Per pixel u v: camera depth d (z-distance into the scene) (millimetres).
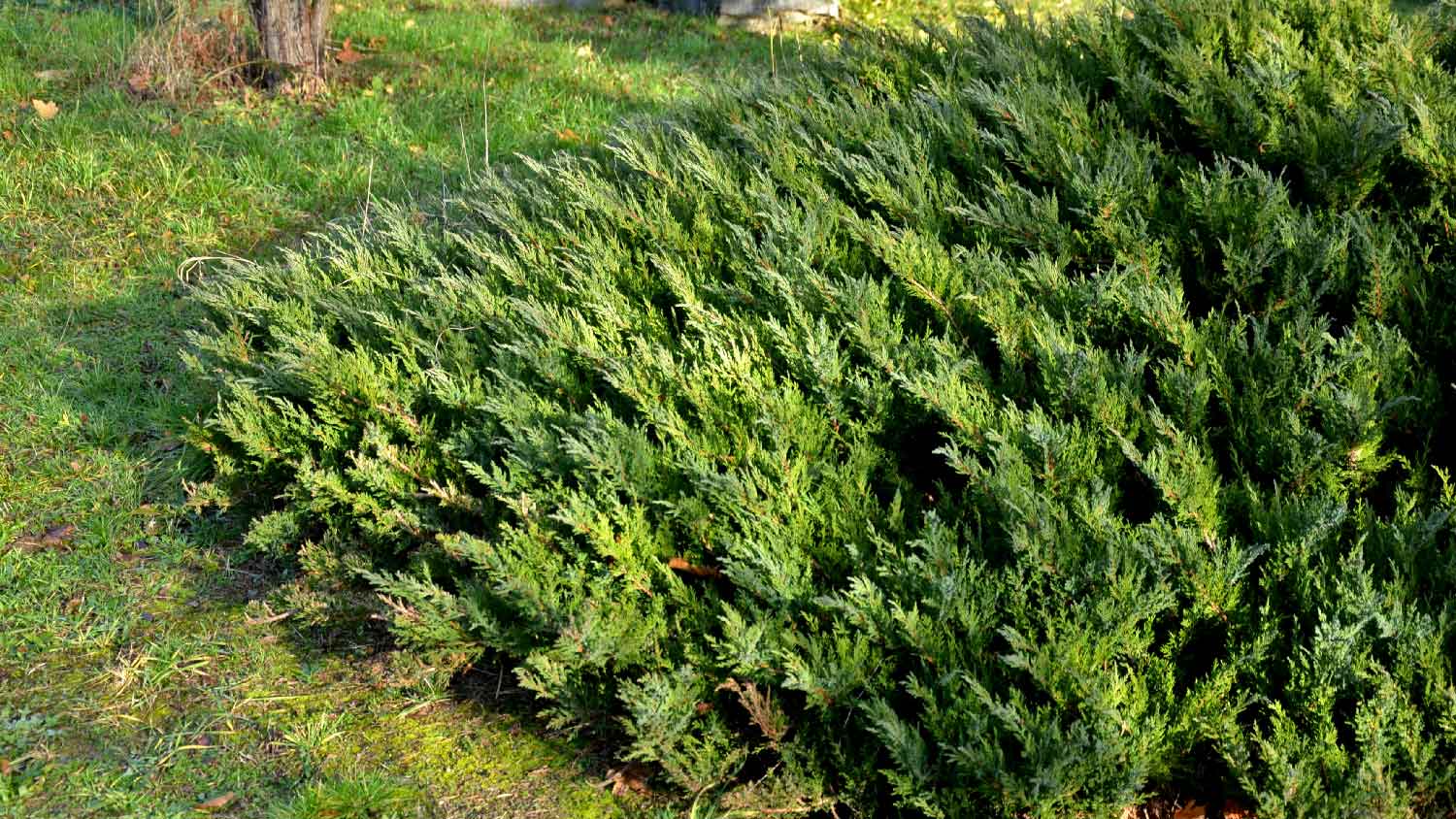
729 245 4609
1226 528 3295
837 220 4559
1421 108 4098
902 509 3455
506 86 9016
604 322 4195
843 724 3088
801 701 3199
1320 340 3523
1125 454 3434
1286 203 4066
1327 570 3074
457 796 3215
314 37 8648
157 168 7238
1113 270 3859
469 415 4082
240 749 3369
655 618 3291
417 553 3779
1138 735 2836
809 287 4055
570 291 4516
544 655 3334
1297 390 3479
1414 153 4082
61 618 3877
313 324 4797
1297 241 3857
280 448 4375
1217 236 4070
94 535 4309
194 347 5645
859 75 5691
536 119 8336
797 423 3600
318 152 7629
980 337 4000
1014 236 4270
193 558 4266
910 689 2928
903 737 2820
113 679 3627
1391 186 4266
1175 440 3336
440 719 3506
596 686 3369
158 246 6574
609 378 3850
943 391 3508
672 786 3232
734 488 3287
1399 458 3422
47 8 10000
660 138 5648
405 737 3428
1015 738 2895
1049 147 4539
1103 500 3133
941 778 2924
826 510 3430
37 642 3754
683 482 3555
